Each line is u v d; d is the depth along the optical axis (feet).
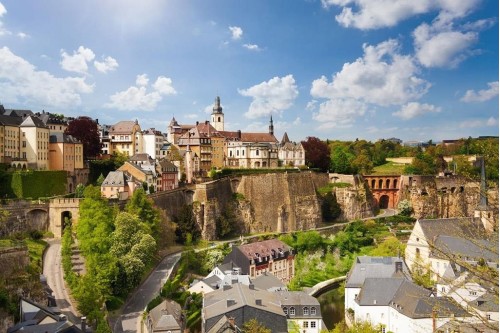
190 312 348.79
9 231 405.59
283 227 652.48
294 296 346.33
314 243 573.74
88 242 362.12
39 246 396.78
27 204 426.51
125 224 391.86
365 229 631.97
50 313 267.39
